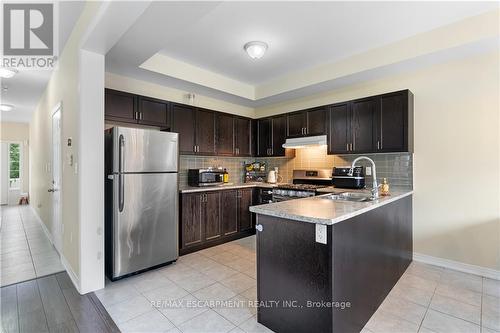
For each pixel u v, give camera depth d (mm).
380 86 3418
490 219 2689
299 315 1690
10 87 4164
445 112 2947
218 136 4254
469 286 2471
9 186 7594
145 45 2459
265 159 5035
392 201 2473
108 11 1738
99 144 2414
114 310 2080
